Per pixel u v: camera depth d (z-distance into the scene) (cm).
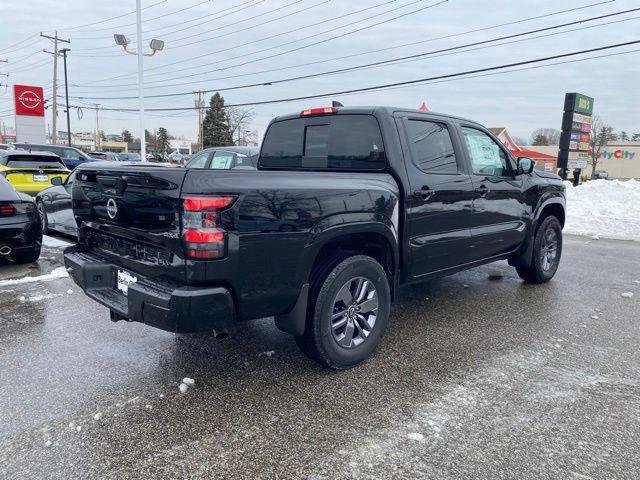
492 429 280
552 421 290
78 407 299
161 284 291
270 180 301
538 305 523
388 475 239
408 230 395
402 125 404
